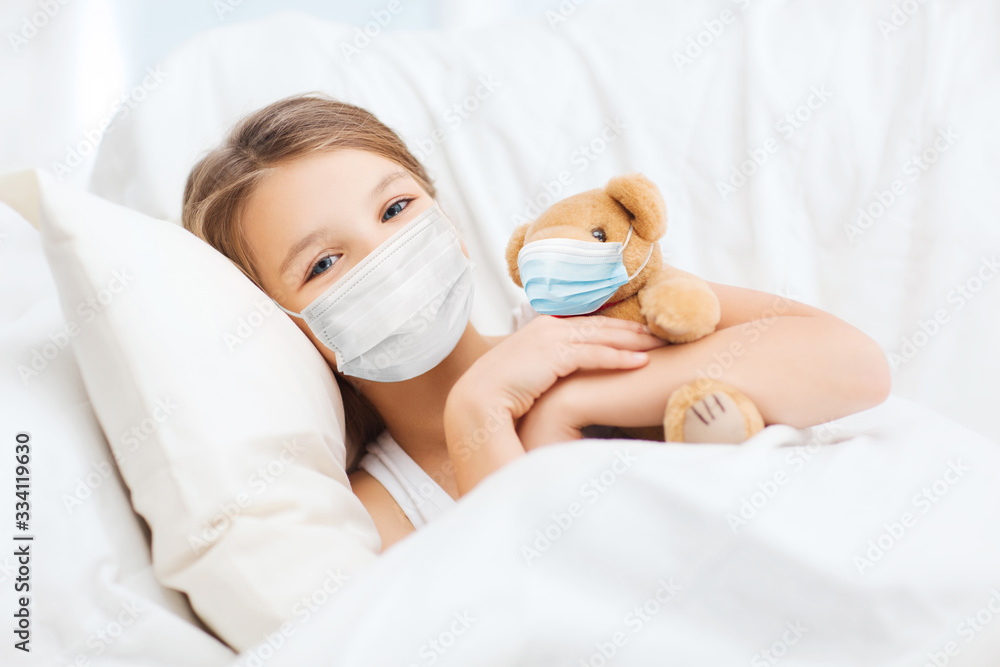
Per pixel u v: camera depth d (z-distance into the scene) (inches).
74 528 31.4
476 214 68.1
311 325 43.9
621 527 27.6
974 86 57.7
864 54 62.9
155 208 64.6
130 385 32.2
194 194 48.9
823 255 60.4
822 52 63.3
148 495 32.3
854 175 59.7
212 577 30.9
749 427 33.9
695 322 36.7
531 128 69.5
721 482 28.4
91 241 32.7
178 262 36.6
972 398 51.6
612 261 37.7
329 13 97.3
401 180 45.6
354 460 52.2
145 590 32.2
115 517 33.2
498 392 38.6
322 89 70.9
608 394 37.9
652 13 71.4
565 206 39.4
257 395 34.7
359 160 44.8
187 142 67.4
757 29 65.4
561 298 38.9
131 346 32.3
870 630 27.7
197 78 70.7
